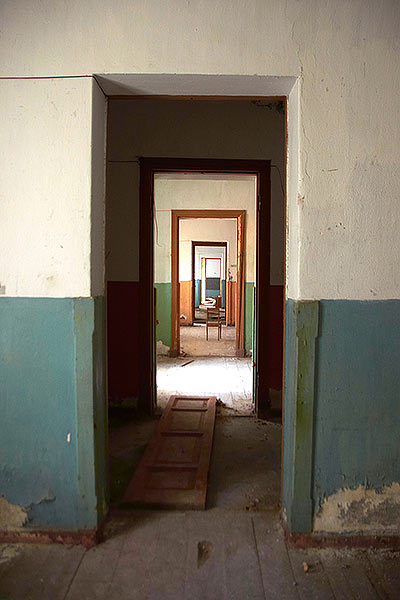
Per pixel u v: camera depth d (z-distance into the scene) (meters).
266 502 2.36
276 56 1.87
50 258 1.93
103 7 1.87
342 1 1.86
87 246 1.92
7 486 2.00
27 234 1.93
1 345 1.96
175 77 1.91
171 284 6.57
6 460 2.00
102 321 2.07
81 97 1.90
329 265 1.92
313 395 1.94
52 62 1.89
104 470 2.12
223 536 2.05
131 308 3.82
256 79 1.92
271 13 1.87
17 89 1.90
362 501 1.99
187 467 2.66
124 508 2.27
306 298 1.92
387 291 1.93
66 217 1.92
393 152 1.89
